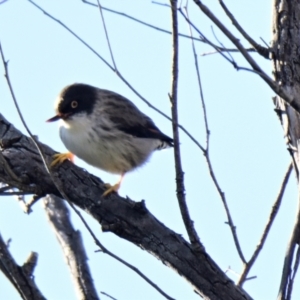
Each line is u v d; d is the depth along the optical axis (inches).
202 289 384.2
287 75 399.9
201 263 386.9
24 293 340.8
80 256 427.5
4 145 437.1
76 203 427.8
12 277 343.0
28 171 423.5
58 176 426.6
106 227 411.5
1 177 419.2
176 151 359.6
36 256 351.9
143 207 410.0
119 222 412.2
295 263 359.3
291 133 397.4
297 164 391.2
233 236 397.7
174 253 393.1
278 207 417.7
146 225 406.0
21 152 430.3
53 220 449.1
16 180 417.4
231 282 385.1
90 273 420.2
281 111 406.9
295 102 333.4
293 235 362.0
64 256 431.2
